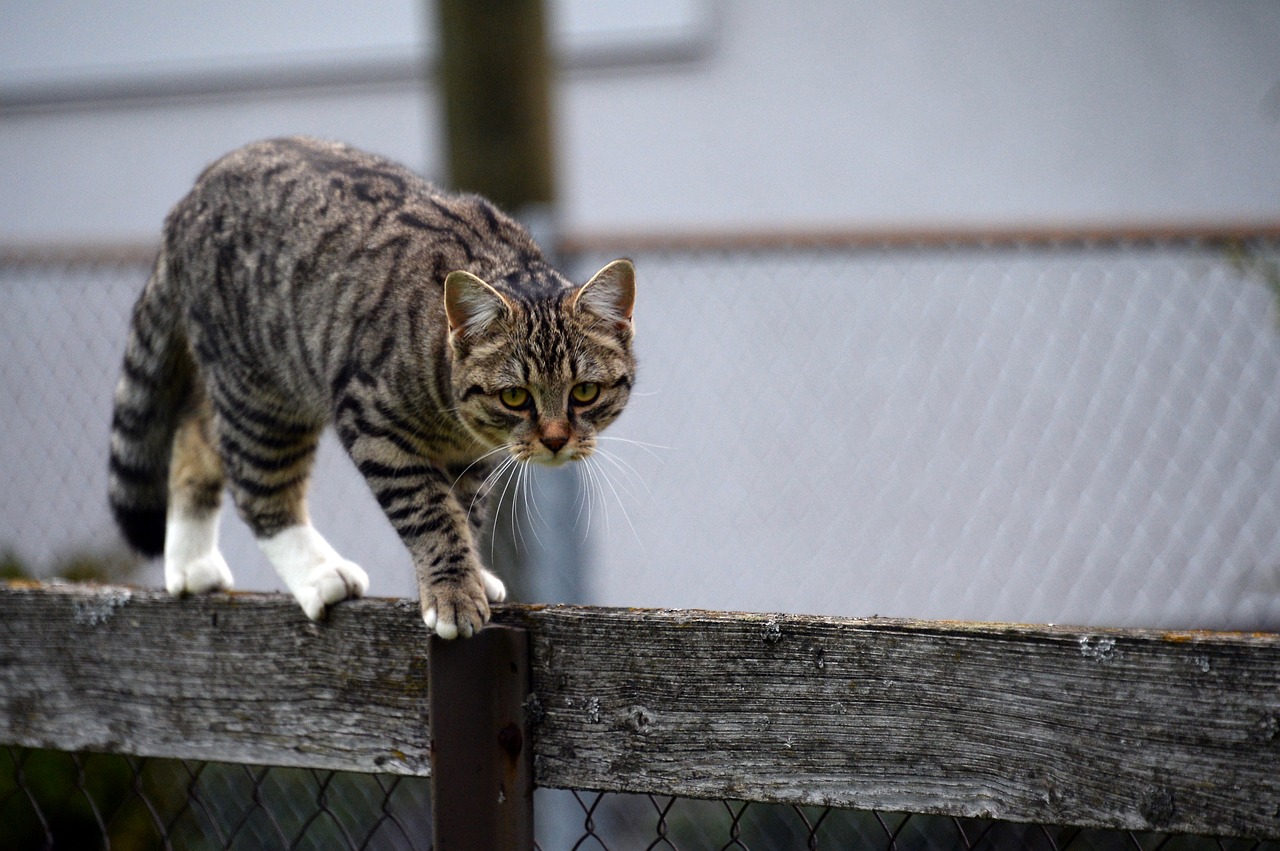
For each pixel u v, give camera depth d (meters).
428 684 3.17
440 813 3.09
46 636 3.82
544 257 5.42
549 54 7.41
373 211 4.98
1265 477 7.82
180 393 5.53
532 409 4.78
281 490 5.24
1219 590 7.87
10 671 3.87
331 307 4.82
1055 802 2.55
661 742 2.92
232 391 5.12
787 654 2.79
